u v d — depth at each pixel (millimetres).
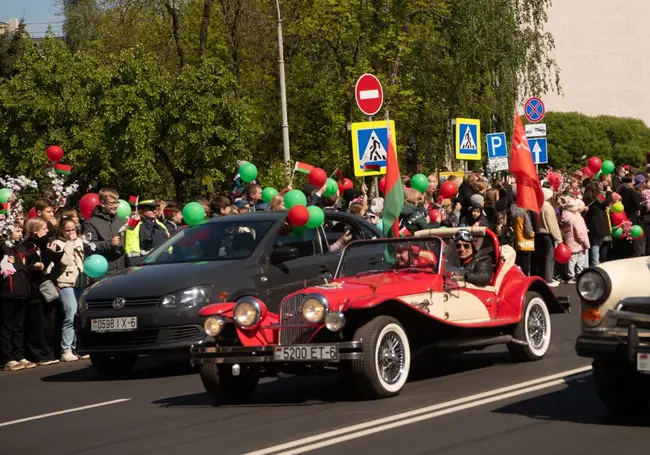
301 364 9703
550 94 70938
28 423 9773
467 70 40125
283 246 13281
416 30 40250
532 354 11625
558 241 21391
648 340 7664
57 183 17453
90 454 8008
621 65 69750
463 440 7562
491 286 11477
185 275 12594
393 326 9727
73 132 30328
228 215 13953
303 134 39750
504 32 39438
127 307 12516
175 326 12281
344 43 38844
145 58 29719
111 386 12094
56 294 14648
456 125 22969
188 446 8008
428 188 21047
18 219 15359
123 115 29047
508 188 20766
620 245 23859
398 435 7867
